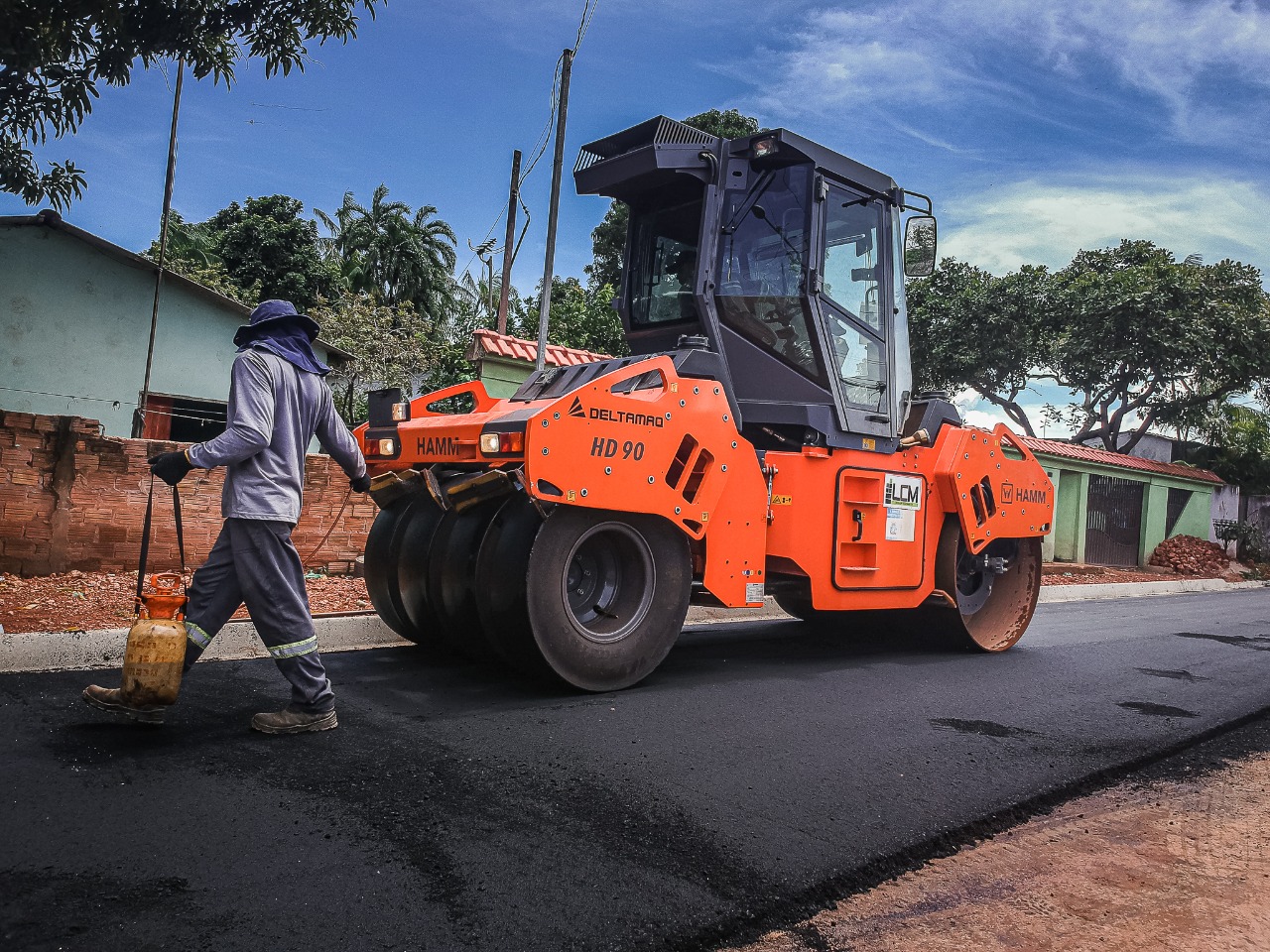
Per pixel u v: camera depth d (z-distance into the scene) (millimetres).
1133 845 3076
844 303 6148
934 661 6398
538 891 2404
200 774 3115
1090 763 3934
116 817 2711
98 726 3621
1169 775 3898
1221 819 3365
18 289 13844
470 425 4926
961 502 6613
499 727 3949
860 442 6133
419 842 2660
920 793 3391
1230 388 23578
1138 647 7672
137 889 2281
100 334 14398
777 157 5875
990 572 7297
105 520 7098
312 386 3838
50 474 6887
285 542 3670
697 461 5207
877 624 7578
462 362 21859
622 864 2604
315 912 2215
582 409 4578
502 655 4762
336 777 3164
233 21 8680
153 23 8414
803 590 5926
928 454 6680
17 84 8008
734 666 5805
